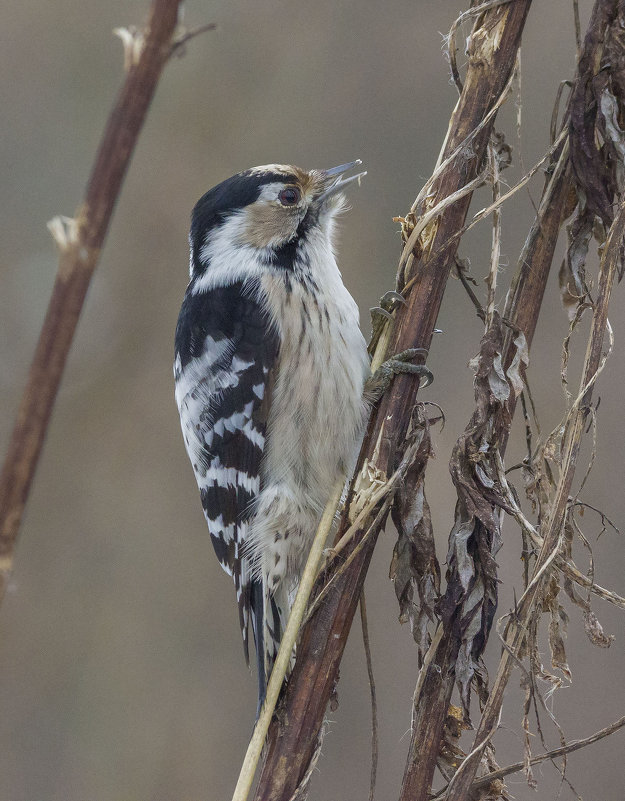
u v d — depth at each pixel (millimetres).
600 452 10828
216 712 12664
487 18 5648
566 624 5363
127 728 12656
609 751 9750
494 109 5574
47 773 12391
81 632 13352
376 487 5590
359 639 12133
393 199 14195
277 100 14945
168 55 3279
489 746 5496
